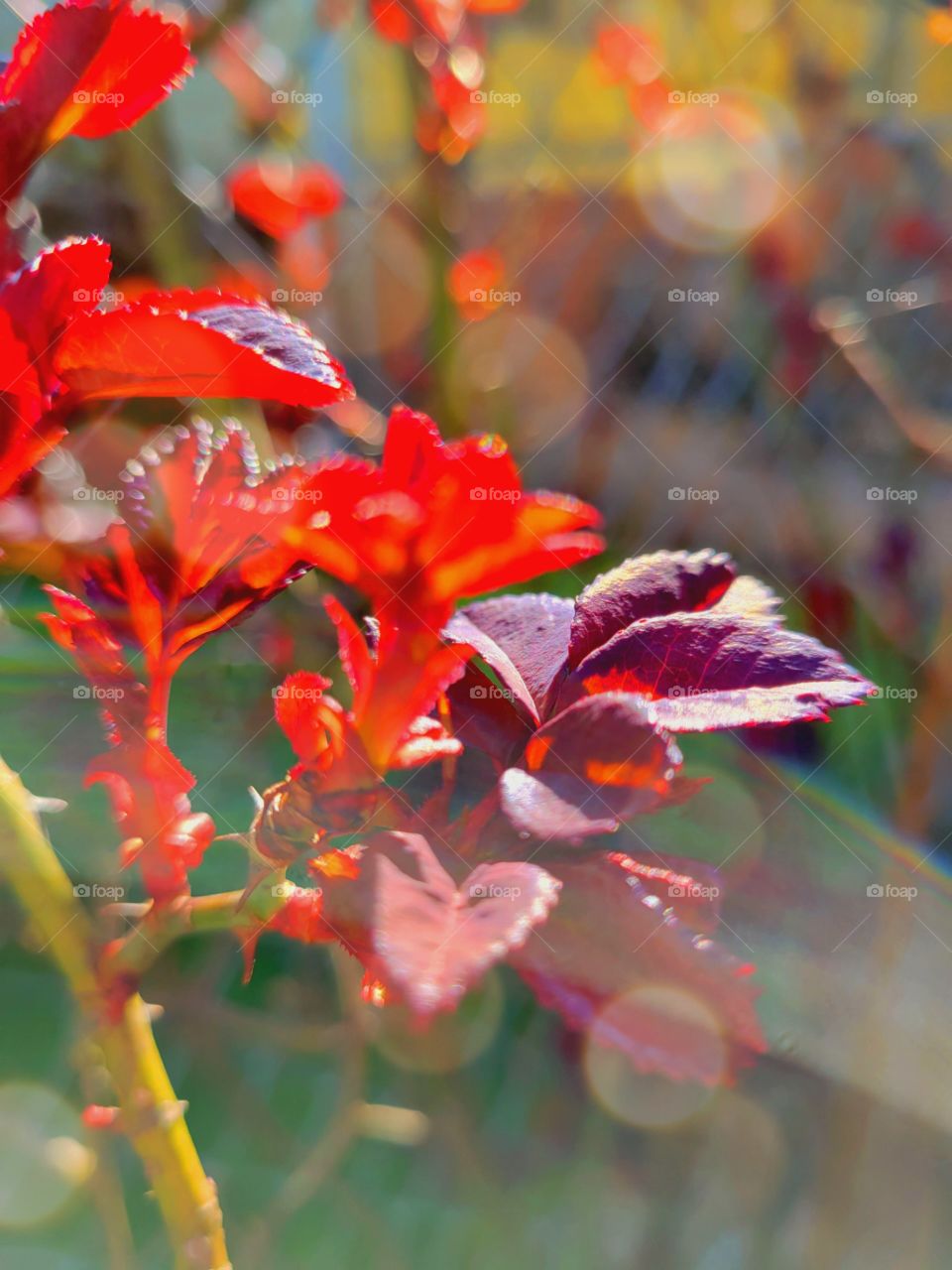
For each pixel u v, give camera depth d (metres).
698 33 0.82
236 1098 0.62
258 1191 0.59
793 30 0.76
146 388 0.27
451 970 0.24
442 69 0.57
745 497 0.73
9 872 0.28
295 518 0.26
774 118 0.77
